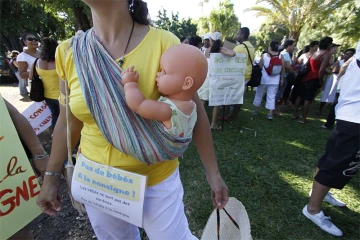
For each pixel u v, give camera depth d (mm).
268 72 4359
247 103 6027
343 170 1673
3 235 955
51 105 2990
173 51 747
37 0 4938
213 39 3959
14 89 7391
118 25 779
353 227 1897
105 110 766
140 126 757
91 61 769
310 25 14383
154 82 805
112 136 786
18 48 13750
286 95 5871
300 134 3881
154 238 1009
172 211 965
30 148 1162
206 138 1000
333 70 4945
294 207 2100
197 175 2588
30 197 1032
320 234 1829
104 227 1078
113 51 800
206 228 1134
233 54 3348
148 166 895
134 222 902
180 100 774
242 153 3119
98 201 938
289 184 2445
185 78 733
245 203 2148
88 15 5305
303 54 6059
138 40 808
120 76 760
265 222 1934
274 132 3932
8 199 958
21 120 1109
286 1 14078
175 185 978
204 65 756
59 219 1974
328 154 1790
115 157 875
